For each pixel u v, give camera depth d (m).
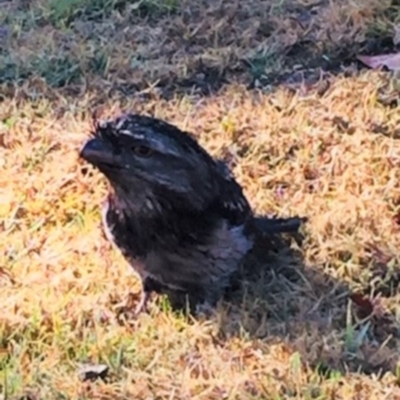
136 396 7.67
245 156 10.11
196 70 11.39
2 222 9.54
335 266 8.84
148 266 8.40
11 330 8.30
